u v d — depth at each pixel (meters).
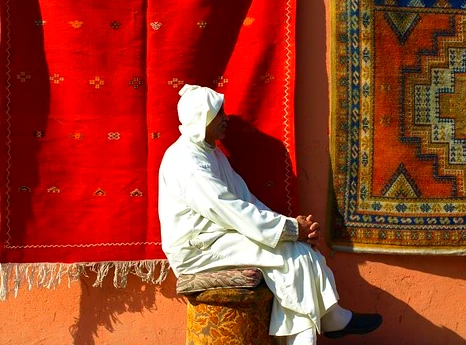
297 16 4.22
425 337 4.26
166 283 4.22
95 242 4.07
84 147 4.08
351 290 4.22
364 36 4.14
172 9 4.10
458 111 4.16
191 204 3.68
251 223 3.64
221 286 3.59
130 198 4.09
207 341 3.65
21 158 4.05
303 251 3.75
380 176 4.13
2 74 4.04
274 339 3.82
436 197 4.14
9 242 4.02
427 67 4.16
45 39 4.06
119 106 4.10
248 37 4.11
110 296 4.22
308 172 4.22
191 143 3.78
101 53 4.09
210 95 3.78
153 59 4.09
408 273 4.24
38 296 4.21
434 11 4.17
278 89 4.12
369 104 4.13
